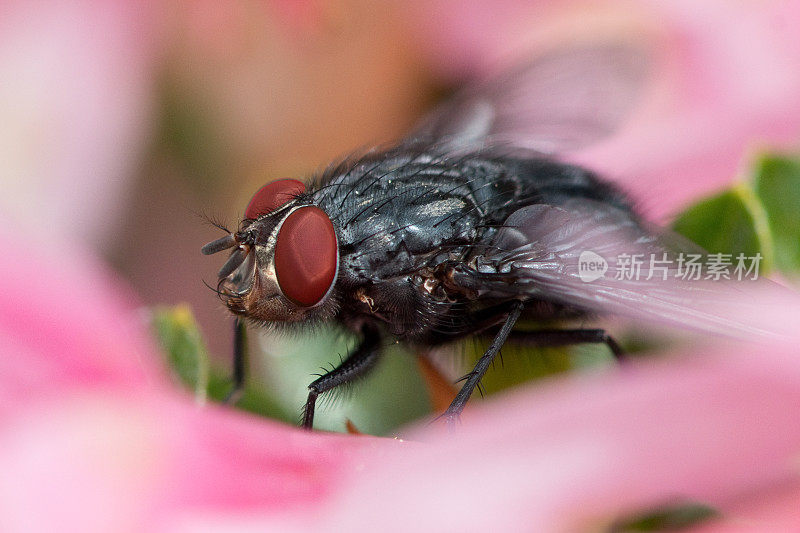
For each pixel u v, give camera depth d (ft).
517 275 0.17
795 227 0.17
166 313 0.16
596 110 0.20
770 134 0.20
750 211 0.16
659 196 0.19
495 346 0.17
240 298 0.17
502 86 0.20
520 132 0.19
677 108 0.20
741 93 0.20
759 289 0.16
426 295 0.18
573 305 0.17
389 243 0.17
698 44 0.21
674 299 0.17
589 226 0.17
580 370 0.17
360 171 0.18
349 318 0.18
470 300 0.18
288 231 0.17
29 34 0.22
